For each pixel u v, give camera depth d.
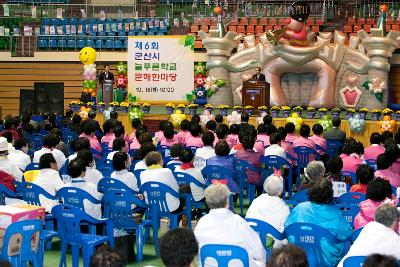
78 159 7.96
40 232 6.24
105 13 29.86
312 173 8.30
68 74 26.92
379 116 19.16
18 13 28.33
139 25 27.38
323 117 19.17
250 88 19.98
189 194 8.71
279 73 22.94
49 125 15.84
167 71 22.11
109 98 21.88
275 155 11.52
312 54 22.20
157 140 14.68
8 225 5.82
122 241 7.92
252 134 12.41
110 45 26.88
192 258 3.77
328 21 27.42
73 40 27.11
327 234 5.65
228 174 10.02
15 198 8.59
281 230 6.61
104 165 11.12
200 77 24.64
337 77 22.75
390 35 21.80
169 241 3.75
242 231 5.61
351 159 10.41
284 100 22.69
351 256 4.98
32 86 27.14
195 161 11.02
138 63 22.25
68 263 7.90
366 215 6.28
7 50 27.17
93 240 6.91
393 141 11.82
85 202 7.80
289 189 12.04
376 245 5.13
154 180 8.59
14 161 10.93
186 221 9.20
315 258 5.74
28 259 5.96
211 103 23.19
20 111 26.97
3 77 27.22
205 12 28.33
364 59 22.42
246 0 28.31
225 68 23.19
